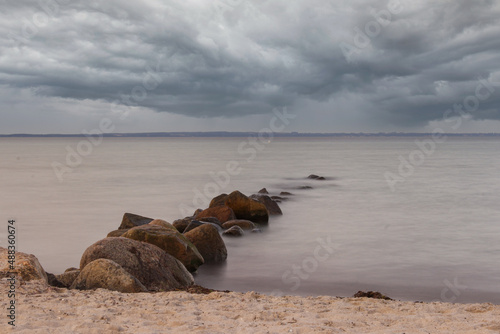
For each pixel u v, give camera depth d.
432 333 5.70
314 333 5.51
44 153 98.50
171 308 7.42
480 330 5.75
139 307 7.48
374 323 6.50
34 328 5.51
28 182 41.09
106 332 5.39
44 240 19.30
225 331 5.64
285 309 7.62
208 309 7.51
